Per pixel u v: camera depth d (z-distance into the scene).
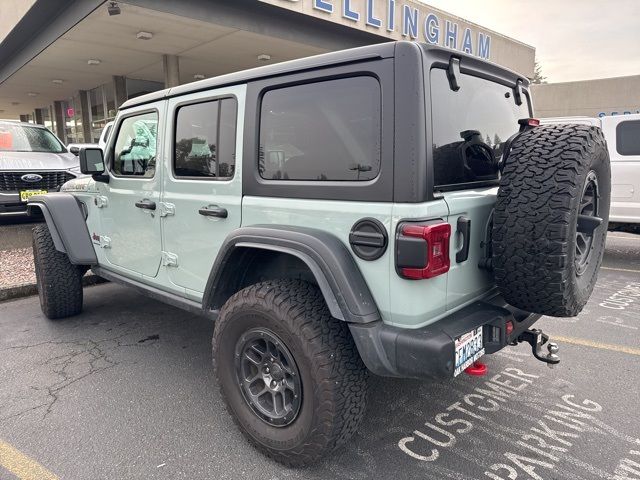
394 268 2.03
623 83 19.22
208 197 2.84
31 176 7.47
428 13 14.24
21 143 8.27
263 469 2.41
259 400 2.47
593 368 3.49
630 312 4.77
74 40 10.92
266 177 2.53
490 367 3.52
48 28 11.05
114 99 15.12
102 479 2.36
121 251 3.77
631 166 6.88
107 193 3.82
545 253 2.05
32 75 14.71
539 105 21.12
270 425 2.40
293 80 2.37
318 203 2.26
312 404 2.18
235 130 2.68
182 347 3.96
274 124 2.49
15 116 26.95
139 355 3.80
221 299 2.77
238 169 2.65
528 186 2.10
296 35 11.52
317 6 11.05
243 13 10.37
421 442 2.62
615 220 7.12
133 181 3.47
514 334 2.39
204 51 12.21
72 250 4.12
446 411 2.93
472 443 2.60
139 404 3.05
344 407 2.17
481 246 2.40
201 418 2.89
